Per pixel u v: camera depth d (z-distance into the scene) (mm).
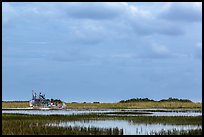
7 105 189750
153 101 195750
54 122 69625
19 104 195375
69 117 83562
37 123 63469
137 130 58469
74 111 129375
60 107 166500
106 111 128000
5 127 53219
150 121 74500
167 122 72188
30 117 79562
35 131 50469
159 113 109500
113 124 68875
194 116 86688
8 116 80812
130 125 67188
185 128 60844
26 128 52844
